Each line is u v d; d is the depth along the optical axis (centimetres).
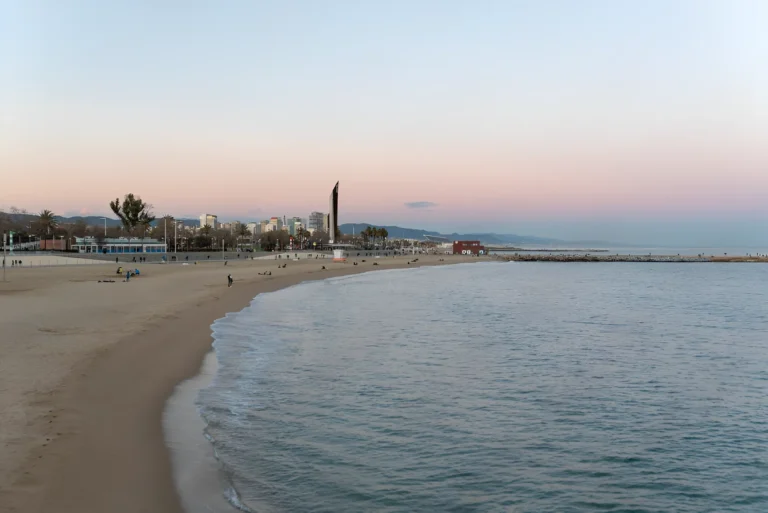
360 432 1396
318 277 8094
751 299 5500
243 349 2395
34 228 15575
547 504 1059
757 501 1100
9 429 1162
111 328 2566
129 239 12800
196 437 1255
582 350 2616
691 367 2283
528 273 11169
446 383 1922
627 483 1163
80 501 878
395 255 19775
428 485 1113
